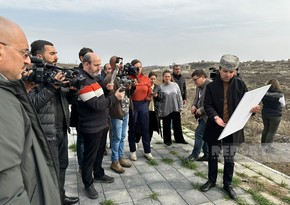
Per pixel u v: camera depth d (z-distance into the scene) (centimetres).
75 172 446
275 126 573
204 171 455
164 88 595
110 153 544
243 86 343
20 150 107
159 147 598
